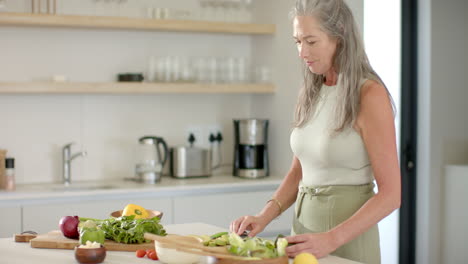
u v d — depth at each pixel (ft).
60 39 13.83
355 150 6.95
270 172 15.05
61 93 13.73
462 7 15.10
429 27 14.70
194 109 15.30
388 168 6.61
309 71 7.44
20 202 11.87
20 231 11.78
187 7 14.98
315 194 7.30
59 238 7.13
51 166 13.91
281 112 14.57
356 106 6.84
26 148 13.67
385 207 6.52
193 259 6.17
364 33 14.17
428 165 14.79
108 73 14.32
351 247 7.01
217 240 6.32
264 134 14.39
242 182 13.71
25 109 13.64
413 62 14.94
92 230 6.74
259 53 15.42
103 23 13.12
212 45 15.39
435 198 14.87
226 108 15.66
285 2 14.28
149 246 6.88
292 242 6.35
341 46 6.95
